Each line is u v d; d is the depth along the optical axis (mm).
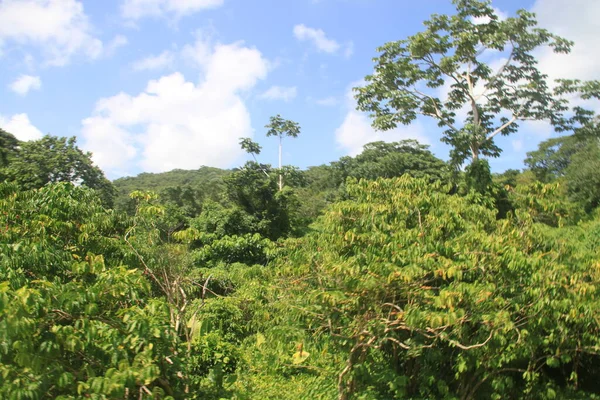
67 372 4043
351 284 5816
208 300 11539
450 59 18234
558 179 29172
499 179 33875
